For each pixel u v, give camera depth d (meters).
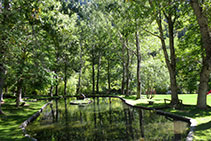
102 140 6.94
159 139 6.62
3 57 10.88
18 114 12.71
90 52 40.84
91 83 51.03
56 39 13.49
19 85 16.44
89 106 19.16
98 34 33.91
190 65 16.36
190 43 16.58
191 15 15.34
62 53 36.28
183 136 6.79
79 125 9.80
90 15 35.34
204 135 6.08
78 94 40.44
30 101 23.88
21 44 12.67
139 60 23.78
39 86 15.88
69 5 25.88
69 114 13.91
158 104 16.16
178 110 12.30
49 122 10.88
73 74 44.31
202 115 9.87
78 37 38.50
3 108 15.50
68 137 7.51
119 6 20.70
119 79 43.31
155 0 9.05
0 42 10.16
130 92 42.84
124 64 37.41
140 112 13.43
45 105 19.61
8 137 7.09
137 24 11.98
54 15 11.95
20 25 11.66
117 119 11.13
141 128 8.54
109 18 25.89
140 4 9.54
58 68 36.91
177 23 16.09
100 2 26.39
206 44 9.95
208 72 11.54
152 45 27.84
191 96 22.34
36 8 9.98
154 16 10.27
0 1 11.76
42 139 7.32
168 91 42.41
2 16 10.10
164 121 9.83
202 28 10.02
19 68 12.90
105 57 42.31
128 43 29.91
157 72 31.80
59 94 44.91
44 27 11.21
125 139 6.94
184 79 17.91
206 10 10.66
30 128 9.35
